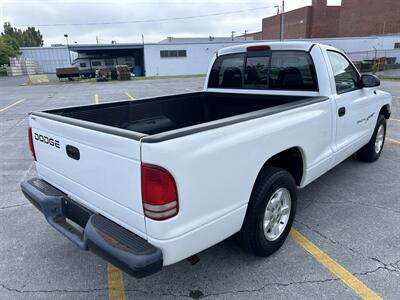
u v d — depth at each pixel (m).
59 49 60.56
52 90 23.56
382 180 4.76
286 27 57.19
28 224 3.84
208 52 41.00
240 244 2.90
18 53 72.75
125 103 3.75
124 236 2.17
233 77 4.39
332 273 2.82
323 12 51.53
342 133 3.95
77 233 2.60
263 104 4.11
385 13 43.31
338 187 4.55
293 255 3.08
